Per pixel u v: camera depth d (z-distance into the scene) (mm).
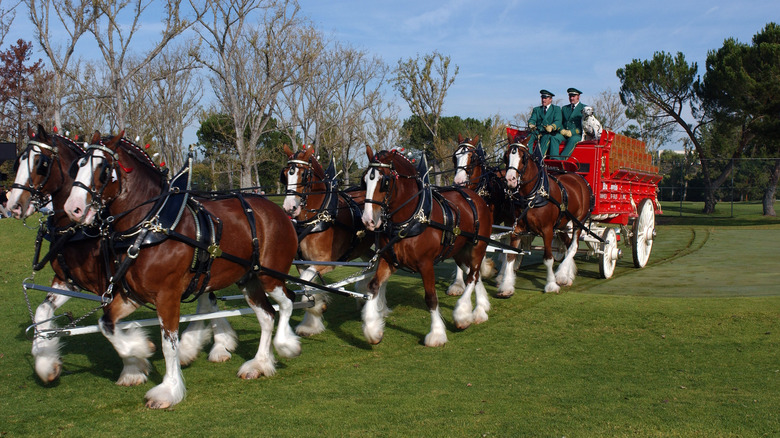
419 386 5840
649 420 4828
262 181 41719
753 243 17047
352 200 8289
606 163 11477
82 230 5352
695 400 5289
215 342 6902
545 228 10000
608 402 5281
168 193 5375
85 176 4906
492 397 5480
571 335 7707
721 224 26047
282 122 35031
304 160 7516
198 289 5660
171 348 5352
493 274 11656
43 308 5934
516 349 7145
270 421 4949
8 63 33250
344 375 6223
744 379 5867
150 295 5297
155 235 5172
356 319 8766
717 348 6988
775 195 32344
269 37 27297
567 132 11562
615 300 9492
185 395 5520
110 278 5188
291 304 6590
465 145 9367
